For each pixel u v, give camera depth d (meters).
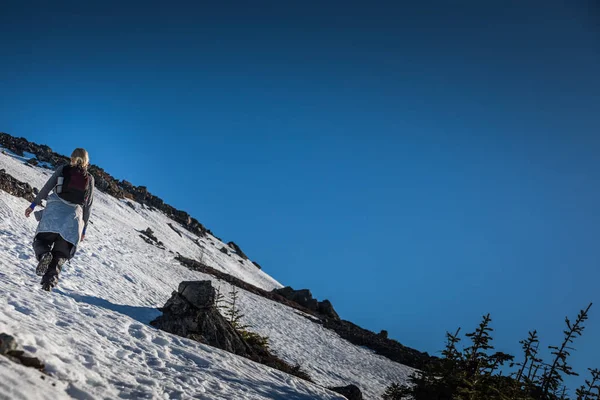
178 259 49.53
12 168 50.03
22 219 18.17
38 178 54.78
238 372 7.38
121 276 17.73
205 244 94.56
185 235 90.25
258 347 15.26
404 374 38.06
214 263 79.56
